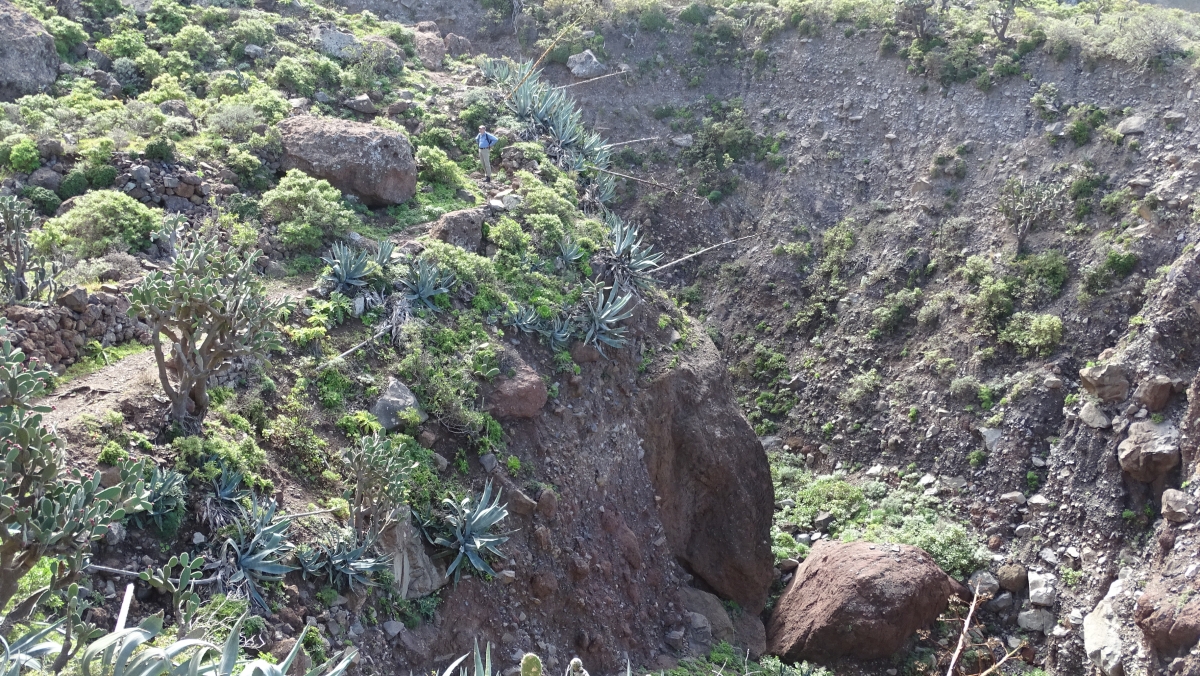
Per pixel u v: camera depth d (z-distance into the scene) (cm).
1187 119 2316
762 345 2456
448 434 1384
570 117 2317
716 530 1775
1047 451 2038
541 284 1698
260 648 943
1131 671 1655
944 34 2766
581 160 2217
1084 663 1758
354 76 2183
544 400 1505
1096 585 1836
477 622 1241
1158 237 2172
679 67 2905
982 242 2372
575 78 2831
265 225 1583
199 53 2125
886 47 2762
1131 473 1891
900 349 2322
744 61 2925
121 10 2189
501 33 2983
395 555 1168
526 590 1325
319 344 1354
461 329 1517
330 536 1118
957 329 2262
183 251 1175
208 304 1038
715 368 1842
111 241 1401
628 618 1498
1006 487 2031
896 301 2366
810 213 2616
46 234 1360
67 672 725
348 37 2373
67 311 1175
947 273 2372
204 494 1041
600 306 1688
